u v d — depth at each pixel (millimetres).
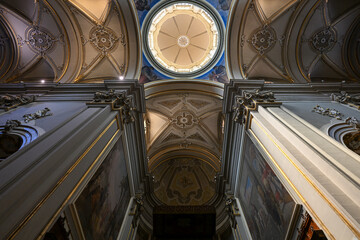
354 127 4918
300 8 8578
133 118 7098
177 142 13461
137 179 8711
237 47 9078
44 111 5742
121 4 8109
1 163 3037
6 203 2482
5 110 5836
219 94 9758
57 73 8945
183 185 13852
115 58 9125
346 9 8812
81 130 4293
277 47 9281
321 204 3045
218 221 9836
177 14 11492
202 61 11812
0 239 2244
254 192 6160
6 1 8227
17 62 9047
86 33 8820
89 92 7156
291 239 4141
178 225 7453
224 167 9016
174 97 11383
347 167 3166
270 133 4797
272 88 7309
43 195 2953
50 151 3475
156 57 11070
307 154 3740
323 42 9359
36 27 8727
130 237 6934
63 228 3461
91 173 4293
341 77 9586
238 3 8430
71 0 8133
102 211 5086
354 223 2441
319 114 5684
